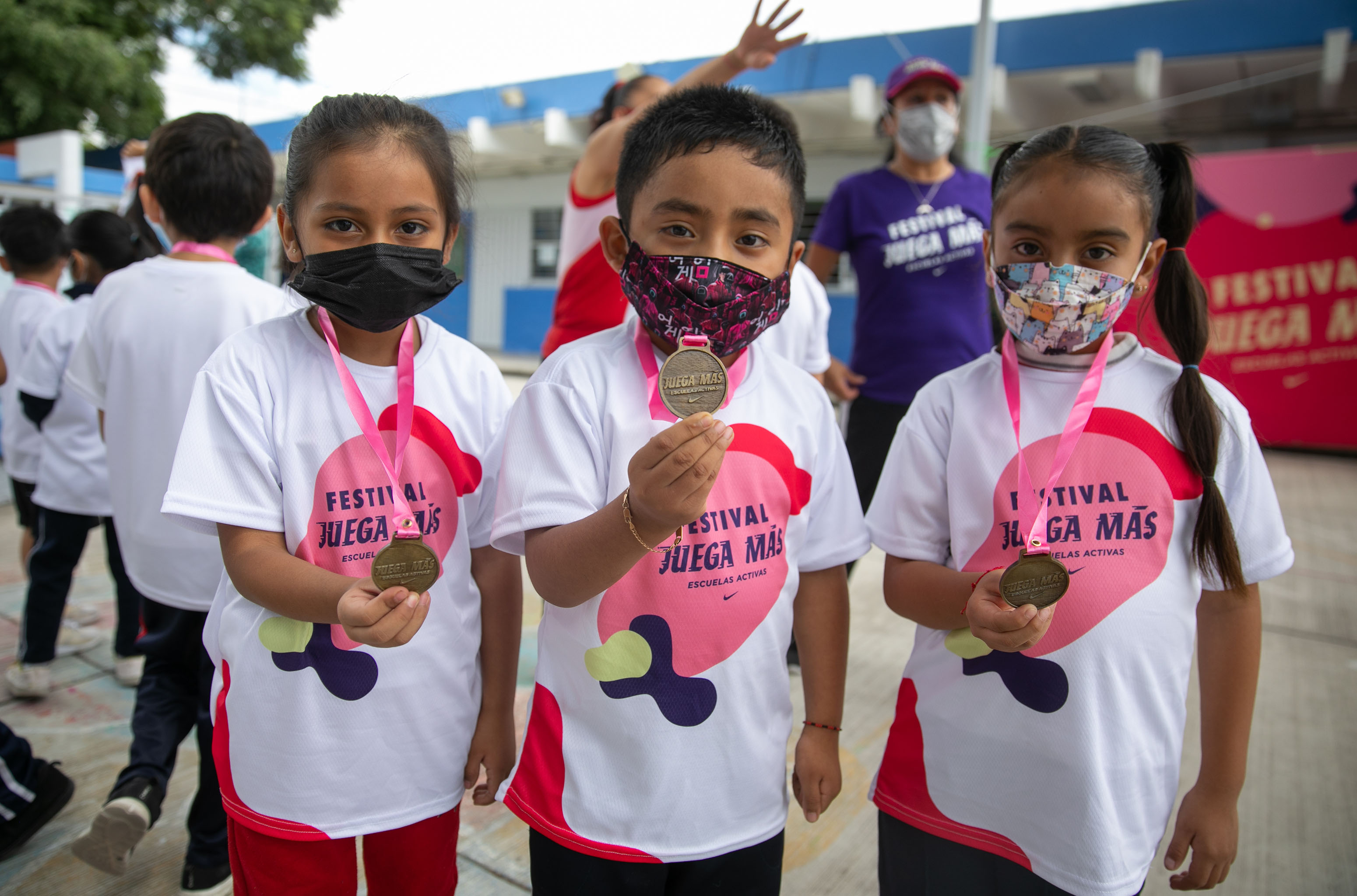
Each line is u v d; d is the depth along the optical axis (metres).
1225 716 1.40
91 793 2.52
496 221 17.77
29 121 13.60
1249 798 2.60
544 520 1.28
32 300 3.68
